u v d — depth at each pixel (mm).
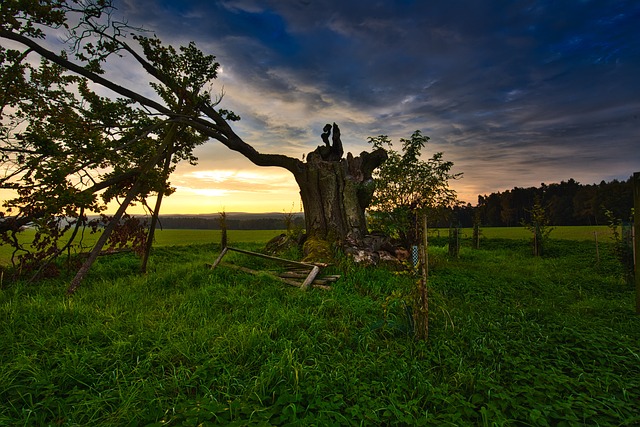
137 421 3521
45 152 10453
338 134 17531
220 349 5207
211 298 8078
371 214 16219
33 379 4219
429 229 17156
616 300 9375
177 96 14547
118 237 12523
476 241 22750
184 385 4285
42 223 10625
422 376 4527
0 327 6094
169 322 6465
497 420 3541
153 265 14727
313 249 13648
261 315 6930
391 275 10953
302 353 5266
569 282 11633
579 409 3828
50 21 10953
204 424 3338
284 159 16875
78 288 9922
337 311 7289
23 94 11672
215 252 20531
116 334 5816
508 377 4668
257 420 3455
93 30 12273
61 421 3617
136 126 12992
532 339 6105
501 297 9383
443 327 6535
